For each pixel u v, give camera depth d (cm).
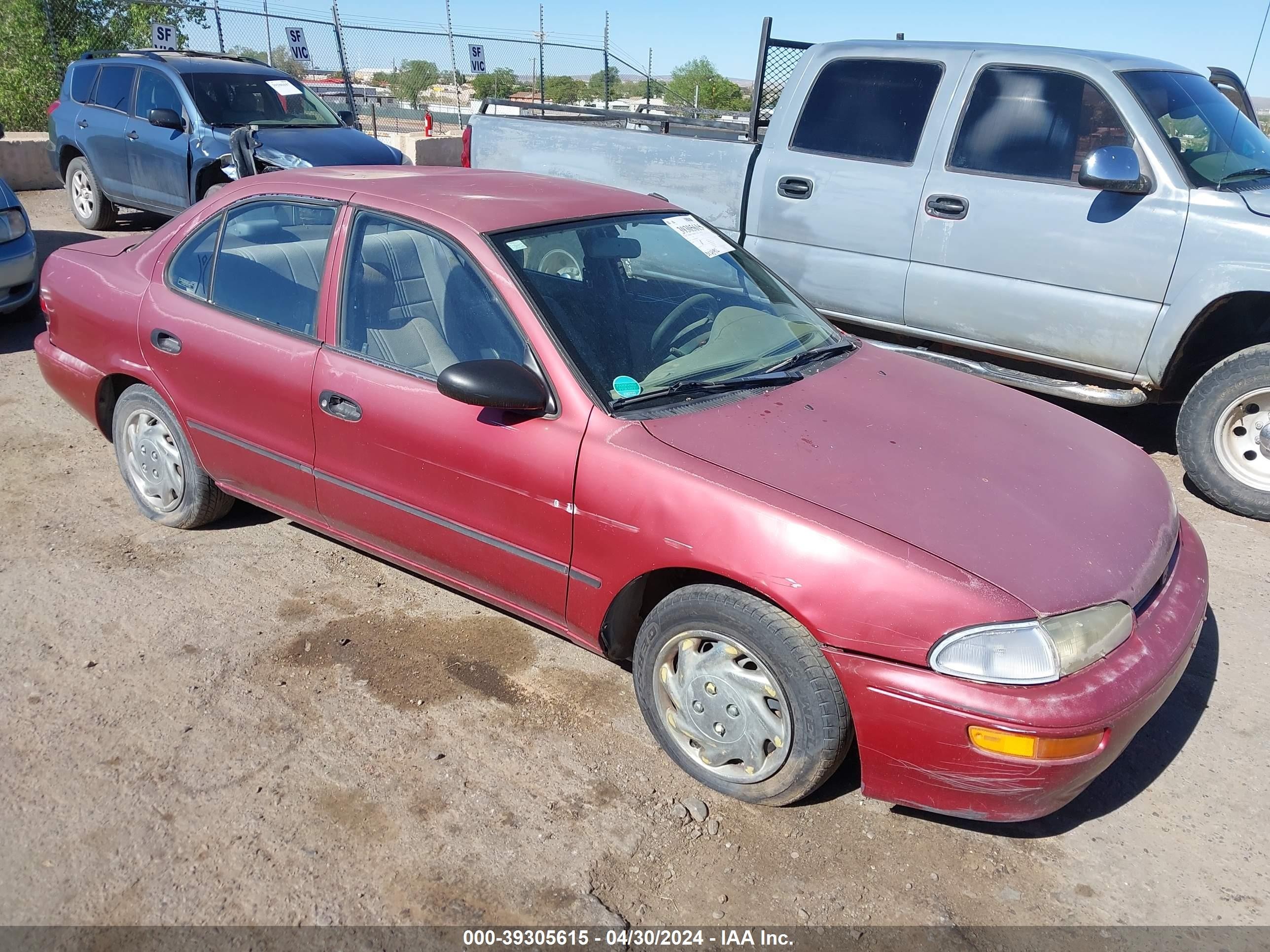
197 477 420
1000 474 294
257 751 304
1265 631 389
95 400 446
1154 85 518
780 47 664
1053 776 242
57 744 304
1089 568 262
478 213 339
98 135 1055
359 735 313
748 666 280
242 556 424
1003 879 267
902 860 272
